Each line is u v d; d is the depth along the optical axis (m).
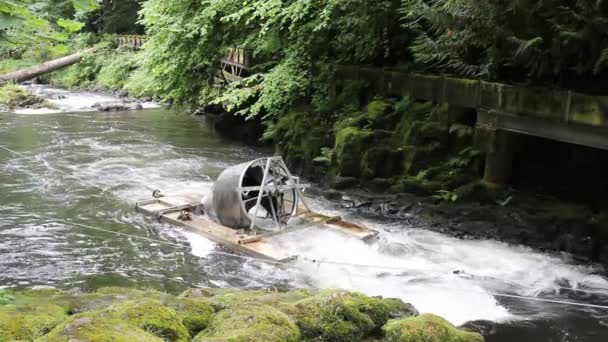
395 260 7.67
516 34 8.37
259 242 7.93
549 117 8.16
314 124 12.56
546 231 8.30
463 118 10.34
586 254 7.84
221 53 15.02
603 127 7.52
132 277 7.09
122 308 3.25
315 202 10.48
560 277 7.27
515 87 8.62
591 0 7.25
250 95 13.51
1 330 3.10
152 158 14.30
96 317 3.10
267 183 8.50
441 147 10.41
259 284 6.89
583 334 5.73
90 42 35.38
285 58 13.60
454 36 9.25
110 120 20.33
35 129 17.98
